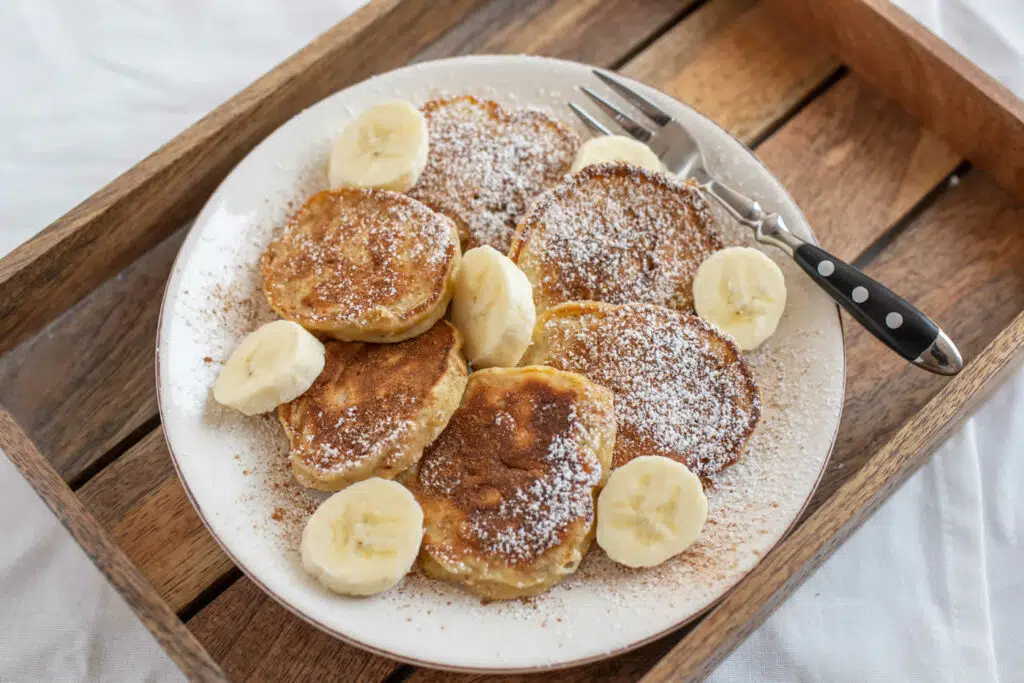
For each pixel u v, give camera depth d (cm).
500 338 54
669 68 66
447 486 52
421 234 56
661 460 52
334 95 61
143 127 68
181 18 70
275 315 58
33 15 69
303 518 53
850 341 59
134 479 56
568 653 50
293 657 53
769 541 52
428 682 53
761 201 59
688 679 50
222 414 55
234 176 59
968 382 55
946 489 60
